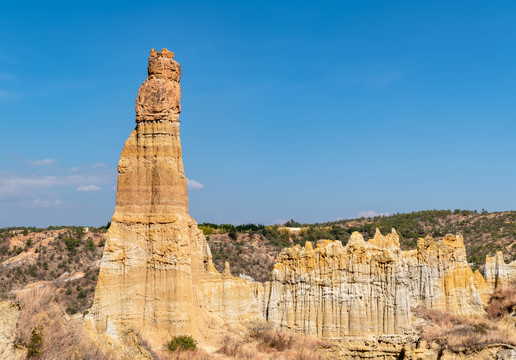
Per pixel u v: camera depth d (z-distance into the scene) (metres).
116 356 48.00
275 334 59.69
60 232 142.38
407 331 64.62
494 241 144.00
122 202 55.56
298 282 64.25
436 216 183.12
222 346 55.06
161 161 55.28
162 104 56.03
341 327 63.12
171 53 58.72
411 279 74.69
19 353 41.41
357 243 65.69
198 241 61.81
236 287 62.03
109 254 54.28
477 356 62.47
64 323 46.03
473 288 76.19
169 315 52.94
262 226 167.12
